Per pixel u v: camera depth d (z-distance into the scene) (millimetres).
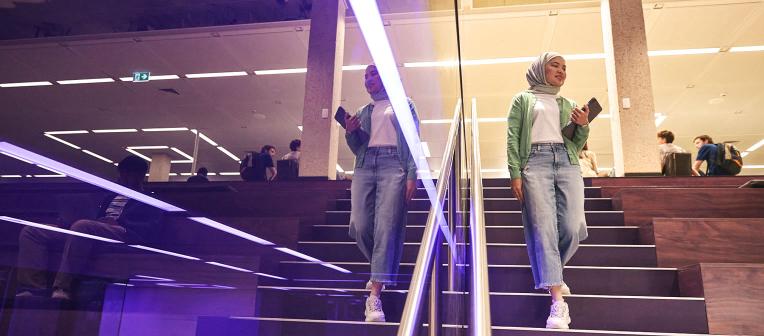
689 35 6594
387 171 2195
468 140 3395
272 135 11156
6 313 2430
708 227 2980
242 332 2092
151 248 3076
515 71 7789
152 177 9727
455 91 3125
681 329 2273
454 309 2012
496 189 4602
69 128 9250
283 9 6617
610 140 11047
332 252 3104
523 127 2471
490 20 6465
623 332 2016
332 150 6344
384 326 1987
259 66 7852
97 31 6891
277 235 3316
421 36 5449
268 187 4254
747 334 2215
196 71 8078
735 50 6922
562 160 2396
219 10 6539
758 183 3781
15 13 6559
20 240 2604
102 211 3010
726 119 9578
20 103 8320
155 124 10156
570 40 6875
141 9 6516
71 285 2660
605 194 4488
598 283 2703
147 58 7613
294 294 2580
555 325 2121
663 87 8172
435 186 1665
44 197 3186
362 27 2436
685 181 4684
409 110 2332
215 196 4145
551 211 2312
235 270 3164
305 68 7832
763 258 2879
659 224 3045
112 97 8852
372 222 2195
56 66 7719
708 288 2314
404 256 2141
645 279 2676
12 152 3508
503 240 3477
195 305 3096
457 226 2436
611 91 5949
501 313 2438
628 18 5941
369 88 2359
